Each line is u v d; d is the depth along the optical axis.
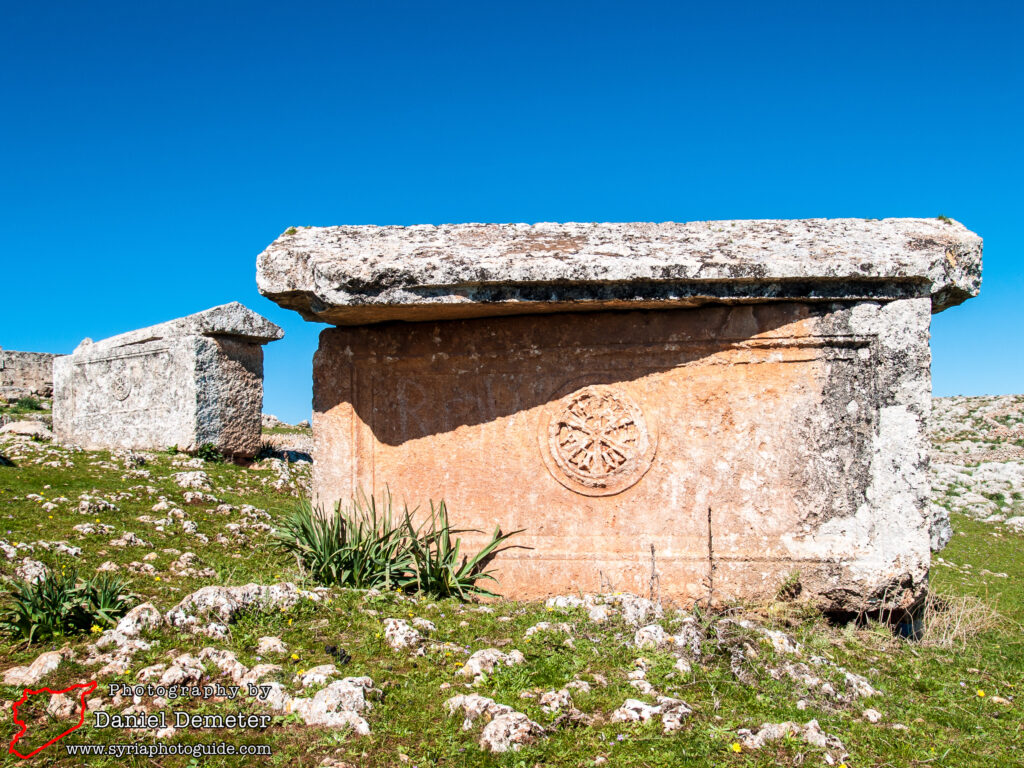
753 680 4.76
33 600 4.98
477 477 6.85
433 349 6.95
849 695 4.78
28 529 7.26
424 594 6.36
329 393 7.11
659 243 6.54
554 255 6.23
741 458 6.54
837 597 6.36
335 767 3.64
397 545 6.73
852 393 6.43
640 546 6.61
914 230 6.80
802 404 6.48
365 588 6.20
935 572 9.50
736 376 6.56
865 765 4.01
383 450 7.02
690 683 4.62
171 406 13.44
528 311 6.59
